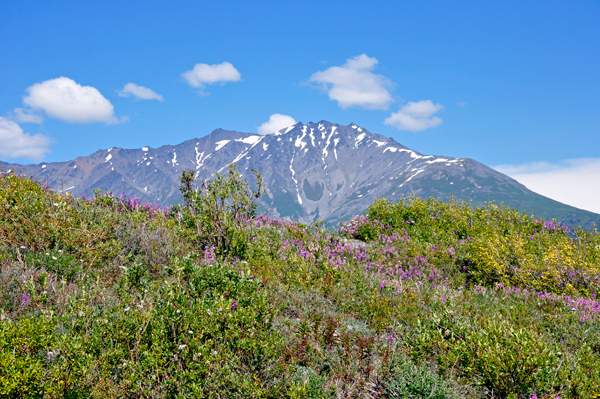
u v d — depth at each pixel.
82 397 3.19
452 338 5.45
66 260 5.56
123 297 4.75
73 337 3.59
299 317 5.72
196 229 8.38
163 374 3.67
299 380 4.10
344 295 6.89
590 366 5.24
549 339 6.45
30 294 4.50
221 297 4.54
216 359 3.82
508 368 4.70
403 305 6.77
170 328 4.13
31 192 7.45
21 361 2.94
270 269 7.33
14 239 5.82
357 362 4.69
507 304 7.97
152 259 6.64
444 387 4.39
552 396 4.36
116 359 3.67
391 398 4.32
